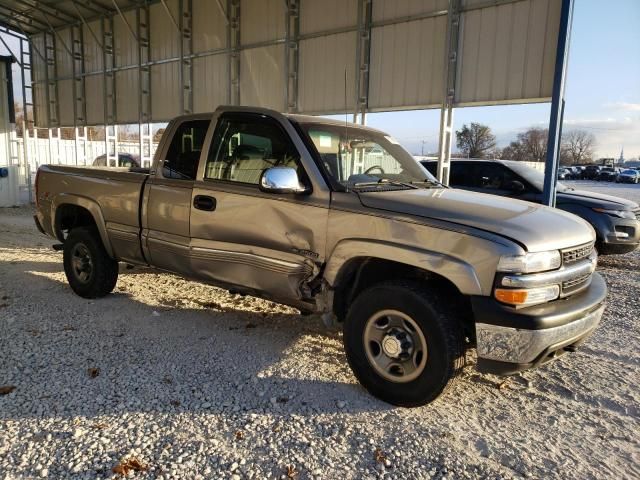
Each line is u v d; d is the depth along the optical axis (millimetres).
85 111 17203
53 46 18000
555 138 7383
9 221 12594
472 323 3387
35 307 5305
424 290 3225
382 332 3404
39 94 19078
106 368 3863
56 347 4242
